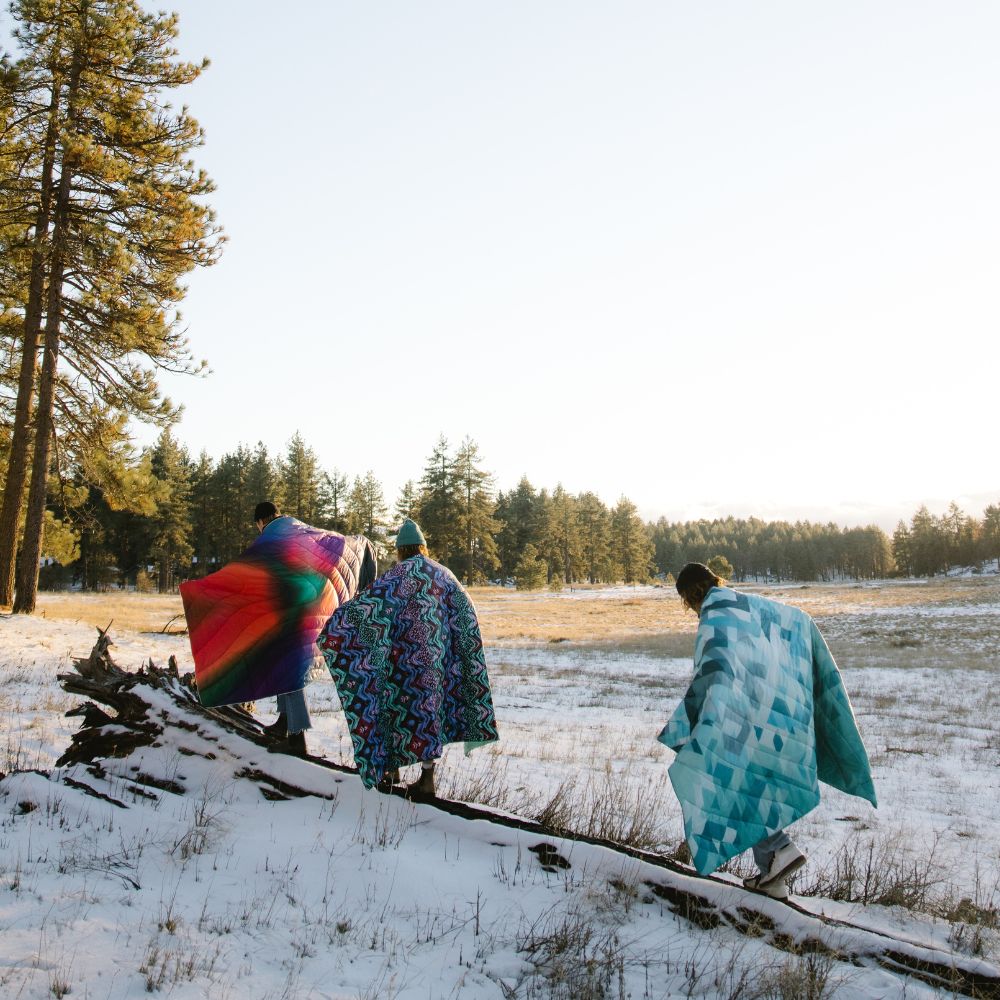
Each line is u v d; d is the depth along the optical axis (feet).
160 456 239.91
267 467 269.44
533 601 235.81
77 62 67.51
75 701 32.12
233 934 12.07
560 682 73.00
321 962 11.66
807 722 14.74
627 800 25.35
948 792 35.94
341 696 16.52
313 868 14.60
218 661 17.95
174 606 136.87
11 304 70.44
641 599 248.11
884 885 18.81
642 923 13.99
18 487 69.15
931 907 17.81
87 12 65.46
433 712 17.06
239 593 18.37
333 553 19.88
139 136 68.18
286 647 18.67
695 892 14.56
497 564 299.99
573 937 12.85
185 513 240.12
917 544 552.82
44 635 58.18
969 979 12.98
